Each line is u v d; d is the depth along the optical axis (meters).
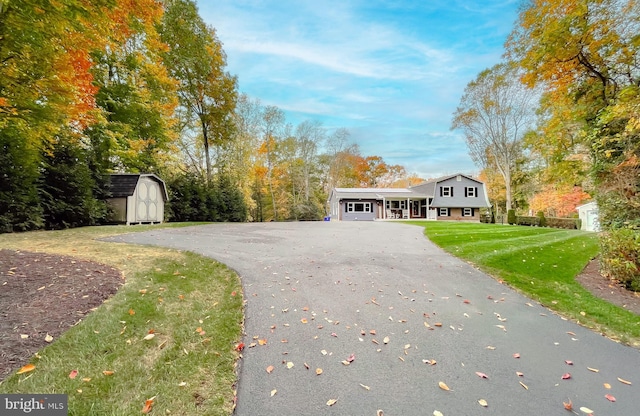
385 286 5.20
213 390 2.44
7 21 5.08
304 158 36.75
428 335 3.53
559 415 2.27
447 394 2.49
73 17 5.22
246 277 5.34
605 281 5.77
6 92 6.73
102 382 2.41
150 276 4.92
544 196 26.97
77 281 4.29
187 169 21.23
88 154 12.16
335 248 8.38
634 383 2.69
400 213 31.14
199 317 3.70
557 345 3.37
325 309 4.17
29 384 2.30
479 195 31.05
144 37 14.31
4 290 3.72
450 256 7.62
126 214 13.25
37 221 9.30
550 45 8.34
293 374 2.71
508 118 25.36
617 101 7.19
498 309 4.37
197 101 20.86
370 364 2.91
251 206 28.81
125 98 14.62
